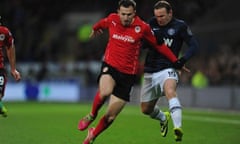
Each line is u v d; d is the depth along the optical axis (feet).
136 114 169.78
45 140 96.27
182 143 93.61
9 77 283.38
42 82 286.05
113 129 116.98
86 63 298.56
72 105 228.84
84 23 347.36
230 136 104.58
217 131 114.32
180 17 291.79
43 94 285.02
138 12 306.14
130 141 95.81
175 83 84.69
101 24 79.46
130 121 140.36
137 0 310.45
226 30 251.80
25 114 167.73
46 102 258.37
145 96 91.25
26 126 124.26
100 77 76.69
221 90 207.21
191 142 94.73
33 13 340.80
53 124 130.72
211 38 255.29
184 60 84.23
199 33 260.21
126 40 76.38
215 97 209.67
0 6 332.60
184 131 114.21
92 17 346.74
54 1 348.79
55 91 284.41
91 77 289.94
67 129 117.08
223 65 231.50
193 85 227.61
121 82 75.82
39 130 114.62
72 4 353.31
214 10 279.08
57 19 348.79
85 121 77.66
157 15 85.92
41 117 154.92
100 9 348.18
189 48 85.71
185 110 198.29
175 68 85.35
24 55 315.17
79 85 280.51
